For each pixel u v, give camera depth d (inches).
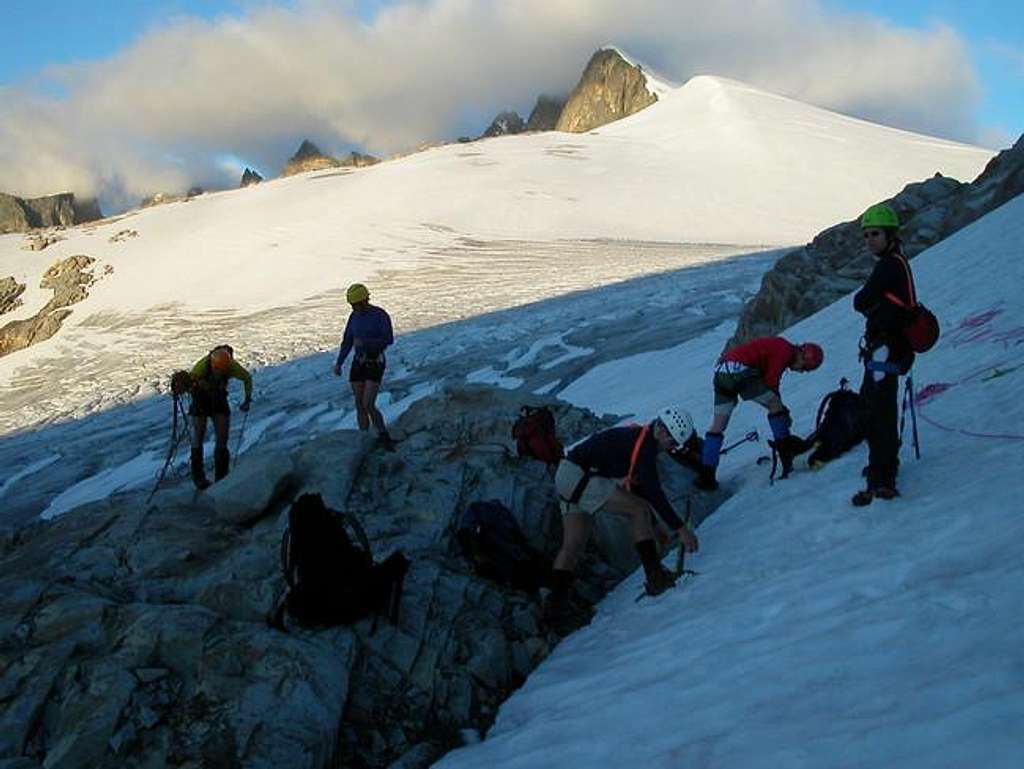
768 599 183.2
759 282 1411.2
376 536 256.7
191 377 347.9
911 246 684.7
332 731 180.1
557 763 150.2
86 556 253.3
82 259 2699.3
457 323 1481.3
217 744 172.2
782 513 242.4
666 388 742.5
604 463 227.9
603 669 192.9
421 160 3747.5
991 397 266.7
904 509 204.1
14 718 177.8
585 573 264.5
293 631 202.8
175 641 193.3
